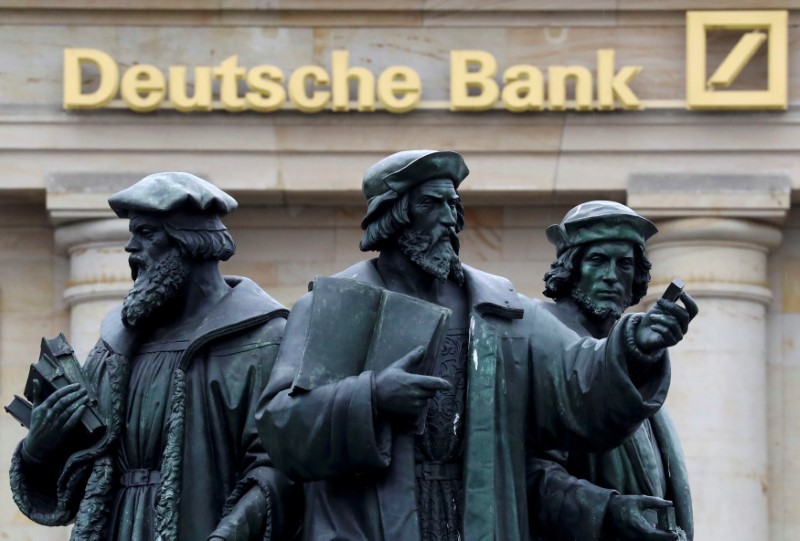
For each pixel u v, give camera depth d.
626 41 24.91
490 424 11.28
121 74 24.91
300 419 11.09
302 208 25.02
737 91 24.86
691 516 12.25
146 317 11.82
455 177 11.49
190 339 11.77
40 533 24.61
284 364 11.28
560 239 11.95
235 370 11.71
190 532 11.59
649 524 11.34
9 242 25.38
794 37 24.94
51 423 11.68
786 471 24.92
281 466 11.17
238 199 24.91
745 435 24.81
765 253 25.11
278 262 24.95
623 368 11.10
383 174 11.46
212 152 24.83
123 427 11.75
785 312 25.17
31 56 24.94
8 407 11.95
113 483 11.73
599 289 11.87
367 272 11.52
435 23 24.88
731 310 24.89
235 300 11.84
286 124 24.84
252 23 24.89
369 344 11.29
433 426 11.33
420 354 11.19
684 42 24.88
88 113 24.88
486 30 24.92
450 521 11.26
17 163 24.91
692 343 24.89
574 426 11.33
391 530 11.12
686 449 24.78
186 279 11.86
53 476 11.86
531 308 11.53
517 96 24.78
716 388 24.84
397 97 24.81
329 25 24.89
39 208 25.36
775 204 24.83
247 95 24.80
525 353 11.41
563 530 11.44
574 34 24.91
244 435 11.64
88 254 24.98
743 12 24.84
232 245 11.95
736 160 24.89
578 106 24.80
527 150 24.78
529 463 11.53
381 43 24.92
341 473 11.12
